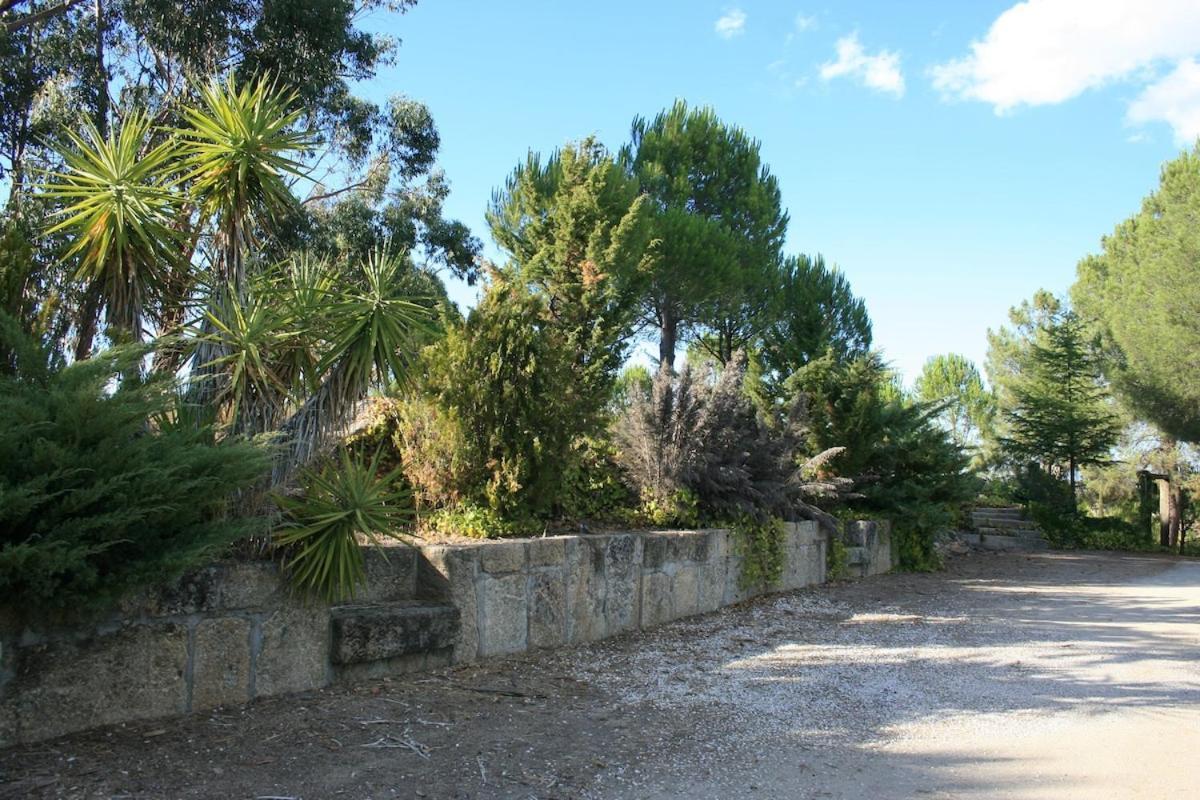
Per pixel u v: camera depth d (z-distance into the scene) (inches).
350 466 199.5
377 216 676.1
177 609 170.2
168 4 484.1
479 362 275.7
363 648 203.2
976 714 205.5
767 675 241.1
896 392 799.7
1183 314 844.6
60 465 136.1
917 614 363.6
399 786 144.2
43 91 487.8
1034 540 835.4
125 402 147.8
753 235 935.0
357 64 593.9
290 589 190.2
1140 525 882.1
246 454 161.5
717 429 380.5
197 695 173.2
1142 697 224.2
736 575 374.0
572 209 543.5
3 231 188.4
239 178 196.5
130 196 183.3
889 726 194.2
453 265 745.0
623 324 569.9
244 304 201.2
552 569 266.1
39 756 144.0
